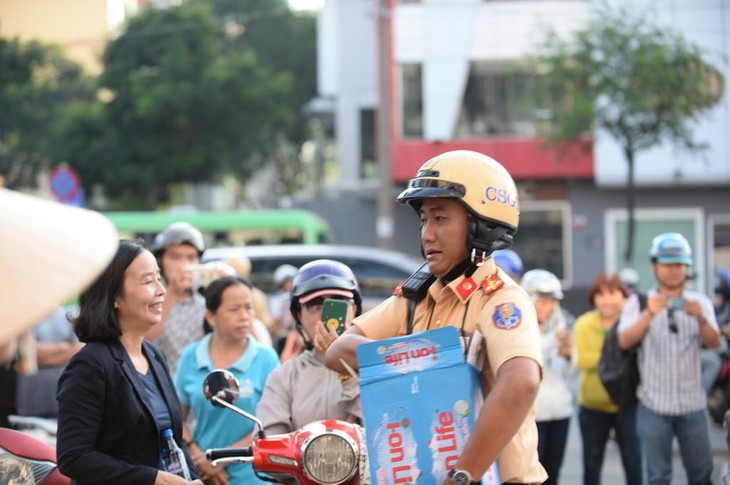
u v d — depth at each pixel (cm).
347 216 3397
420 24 3180
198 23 3750
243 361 664
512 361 356
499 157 3145
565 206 3147
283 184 4994
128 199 3847
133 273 491
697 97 2734
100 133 3700
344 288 572
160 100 3588
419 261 2839
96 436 472
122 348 489
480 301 379
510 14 3150
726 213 3086
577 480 1076
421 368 356
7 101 3588
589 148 2928
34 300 186
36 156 3716
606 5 2820
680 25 2988
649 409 838
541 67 2953
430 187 384
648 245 3122
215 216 2736
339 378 542
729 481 568
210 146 3756
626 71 2730
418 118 3206
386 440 352
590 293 944
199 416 656
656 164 3041
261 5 4822
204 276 773
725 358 1222
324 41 4091
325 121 4803
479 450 343
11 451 493
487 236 384
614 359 852
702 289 3089
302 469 416
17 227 194
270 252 2102
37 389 876
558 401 874
